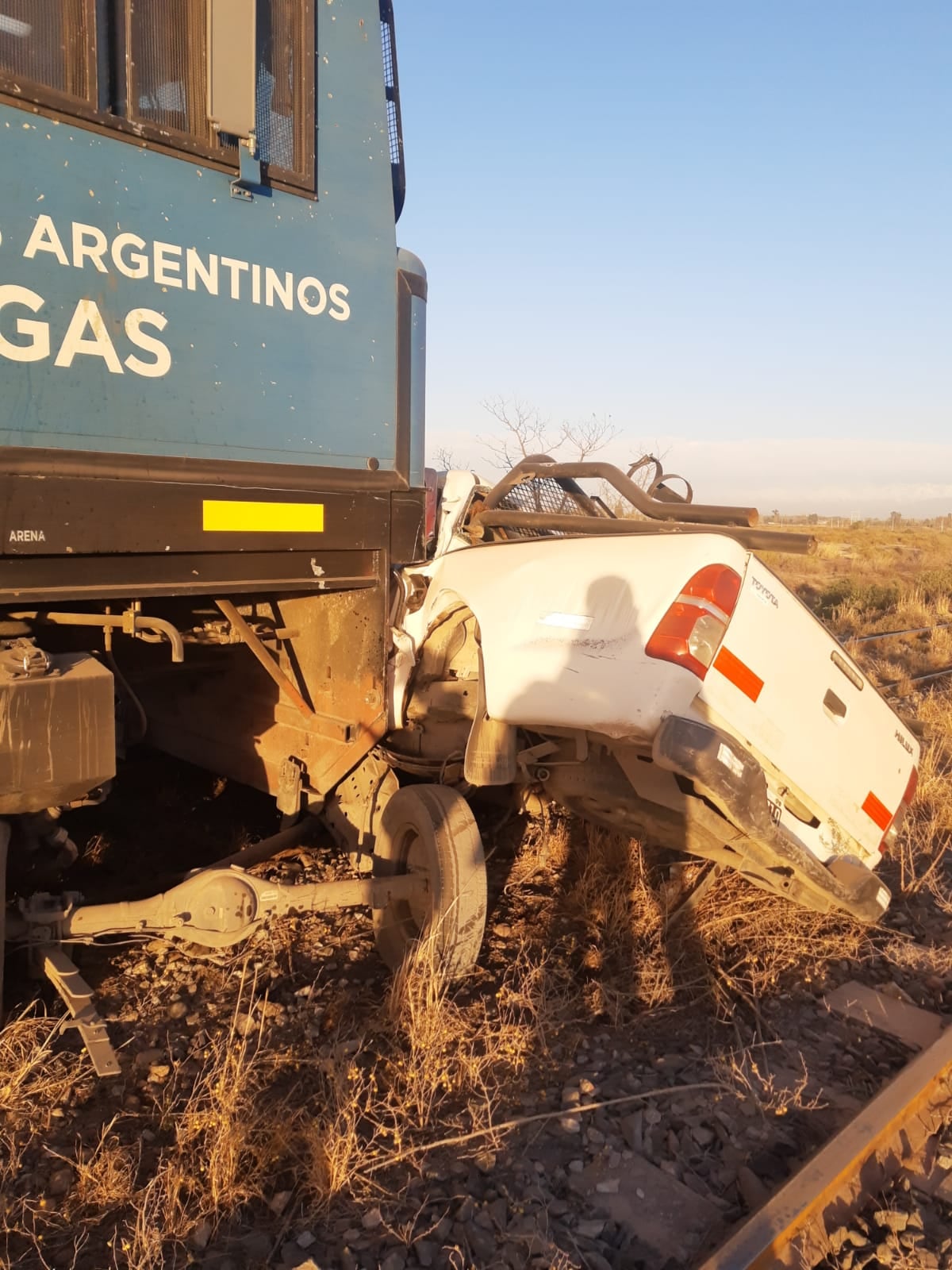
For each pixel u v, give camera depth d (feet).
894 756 14.44
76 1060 11.38
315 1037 12.27
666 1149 10.61
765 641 12.30
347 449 13.82
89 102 10.64
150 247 11.31
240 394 12.38
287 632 15.72
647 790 13.38
